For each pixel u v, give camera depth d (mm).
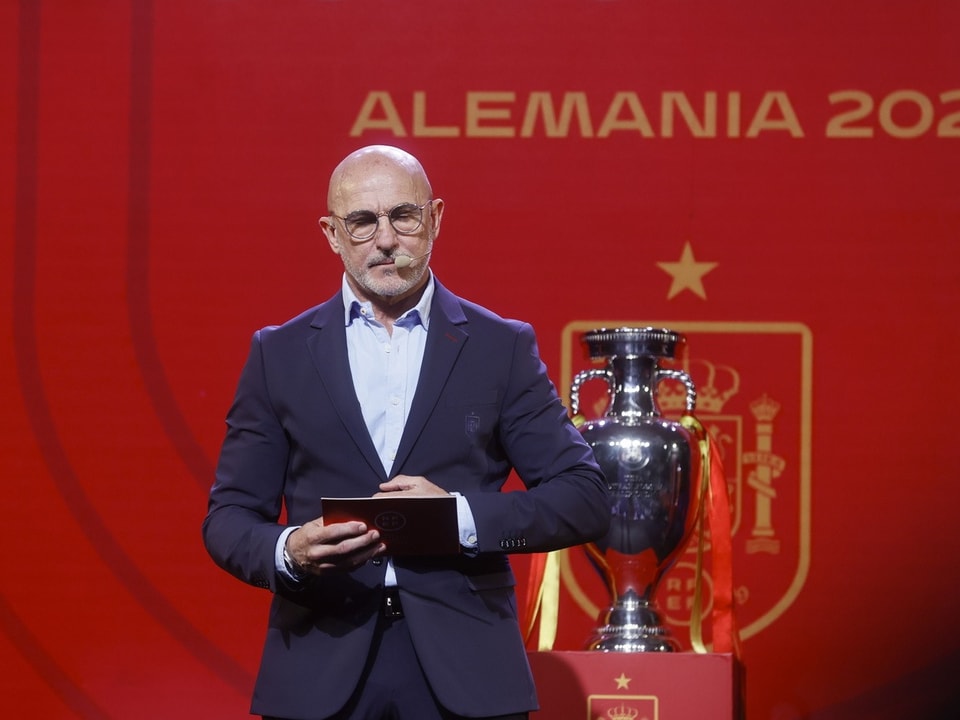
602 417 9391
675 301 11328
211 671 11281
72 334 11453
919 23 11281
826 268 11234
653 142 11406
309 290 11516
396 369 6688
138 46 11594
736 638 9180
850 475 11133
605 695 8312
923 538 11062
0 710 11250
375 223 6578
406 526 5961
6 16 11586
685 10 11430
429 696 6320
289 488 6746
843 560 11094
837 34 11328
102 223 11508
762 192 11320
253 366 6805
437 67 11555
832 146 11289
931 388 11125
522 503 6355
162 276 11508
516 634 6504
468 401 6574
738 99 11375
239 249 11523
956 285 11148
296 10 11609
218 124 11578
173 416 11438
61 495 11367
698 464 9258
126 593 11320
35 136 11539
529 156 11477
